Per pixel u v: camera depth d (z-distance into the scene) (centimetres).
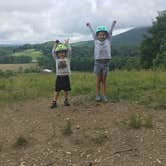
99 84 326
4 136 249
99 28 315
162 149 214
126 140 228
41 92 413
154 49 1841
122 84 427
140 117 269
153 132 239
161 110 292
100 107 304
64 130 245
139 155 208
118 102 322
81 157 210
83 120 268
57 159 209
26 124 272
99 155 210
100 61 318
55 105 317
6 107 337
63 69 315
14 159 213
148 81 442
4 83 504
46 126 262
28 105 341
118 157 207
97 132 241
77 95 380
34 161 209
